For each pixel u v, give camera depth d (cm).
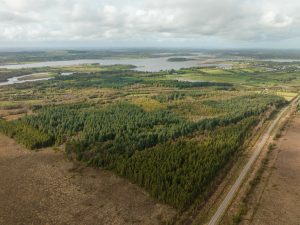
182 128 12288
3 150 10950
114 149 10144
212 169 8581
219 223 6706
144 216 6975
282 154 10662
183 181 7912
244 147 11212
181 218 6844
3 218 6869
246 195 7806
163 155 9625
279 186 8319
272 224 6675
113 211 7156
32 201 7562
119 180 8625
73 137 11919
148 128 12769
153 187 7744
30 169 9381
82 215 7000
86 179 8725
